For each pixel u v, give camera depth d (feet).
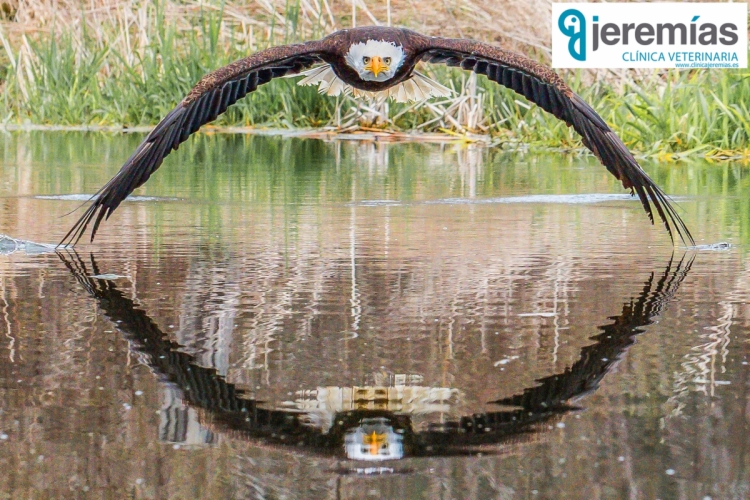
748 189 54.44
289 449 21.30
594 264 36.45
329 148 77.61
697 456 20.76
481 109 87.15
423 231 42.83
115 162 67.21
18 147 77.00
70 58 100.53
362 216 46.60
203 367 25.62
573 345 27.20
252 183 57.52
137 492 19.57
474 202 50.78
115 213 47.16
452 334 28.25
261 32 101.24
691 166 66.23
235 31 102.12
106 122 98.43
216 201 50.88
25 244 39.70
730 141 73.26
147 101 97.91
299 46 30.94
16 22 106.93
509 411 22.99
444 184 57.26
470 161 69.31
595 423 22.36
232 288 33.09
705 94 77.05
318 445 21.53
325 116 93.76
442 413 22.93
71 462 20.68
